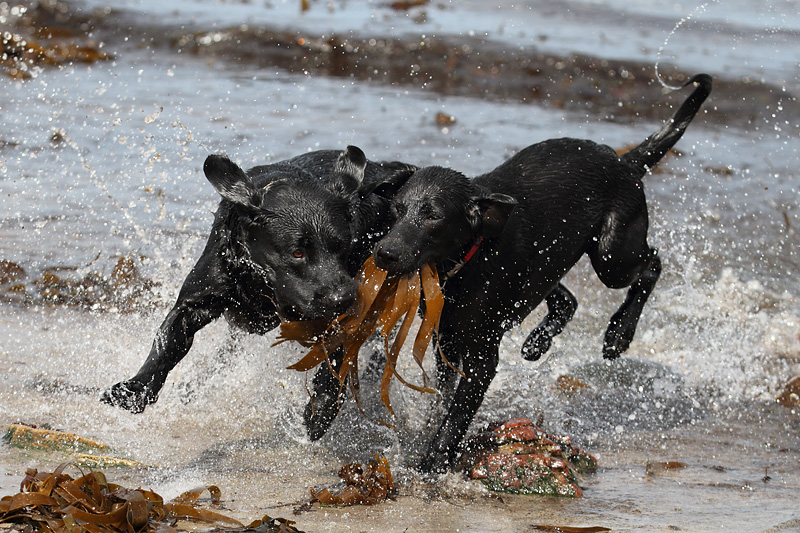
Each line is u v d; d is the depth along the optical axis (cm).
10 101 2202
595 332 1320
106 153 1820
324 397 942
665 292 1474
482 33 3309
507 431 895
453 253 900
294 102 2447
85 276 1312
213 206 1561
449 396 1032
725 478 899
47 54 2700
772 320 1400
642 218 1105
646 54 3212
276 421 984
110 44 3009
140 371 871
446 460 890
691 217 1797
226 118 2191
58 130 1903
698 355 1274
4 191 1591
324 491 786
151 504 705
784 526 765
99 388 1013
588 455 919
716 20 3962
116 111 2167
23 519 668
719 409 1112
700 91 1178
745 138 2505
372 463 840
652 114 2684
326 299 827
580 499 830
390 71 2886
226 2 3678
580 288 1456
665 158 2206
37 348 1104
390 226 909
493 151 2078
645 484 877
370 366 1077
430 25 3416
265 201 859
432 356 1141
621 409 1096
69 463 729
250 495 794
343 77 2842
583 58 3002
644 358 1255
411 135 2172
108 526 666
